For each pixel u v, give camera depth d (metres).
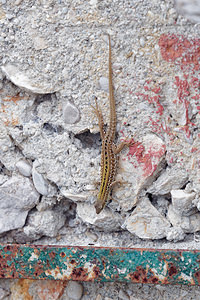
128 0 0.52
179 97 0.53
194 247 0.55
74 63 0.54
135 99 0.54
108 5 0.53
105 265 0.52
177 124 0.53
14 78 0.55
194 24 0.51
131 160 0.55
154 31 0.52
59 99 0.55
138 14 0.52
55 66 0.54
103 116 0.55
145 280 0.51
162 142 0.54
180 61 0.52
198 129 0.53
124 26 0.53
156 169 0.54
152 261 0.51
